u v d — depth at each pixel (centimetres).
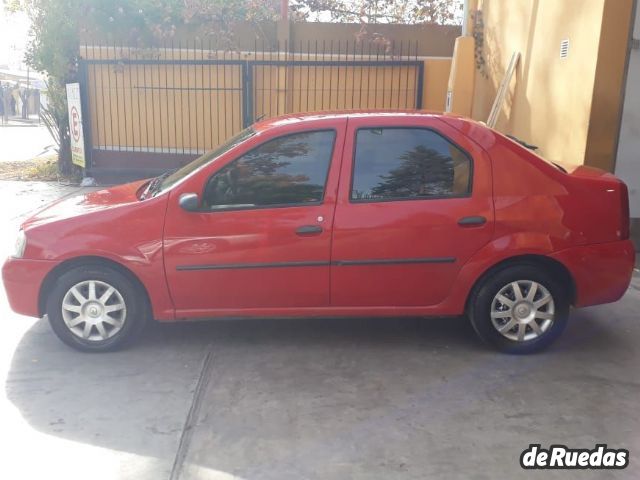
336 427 377
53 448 356
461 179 454
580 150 694
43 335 514
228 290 459
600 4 657
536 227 451
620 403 404
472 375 441
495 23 977
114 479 329
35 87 3161
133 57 1152
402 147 458
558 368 451
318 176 456
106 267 464
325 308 466
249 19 1148
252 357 472
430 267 455
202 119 1177
